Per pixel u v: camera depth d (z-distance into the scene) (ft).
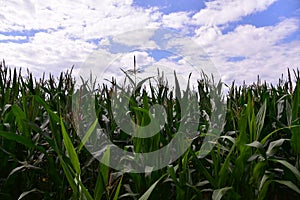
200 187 5.84
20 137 4.49
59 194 5.19
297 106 5.70
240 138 4.74
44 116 7.18
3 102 6.53
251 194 4.69
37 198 5.69
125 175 5.98
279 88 9.61
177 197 4.64
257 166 4.68
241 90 8.61
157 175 5.08
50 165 4.87
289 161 5.95
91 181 5.95
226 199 4.55
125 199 5.88
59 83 7.84
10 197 5.07
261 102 7.61
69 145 3.71
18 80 7.69
